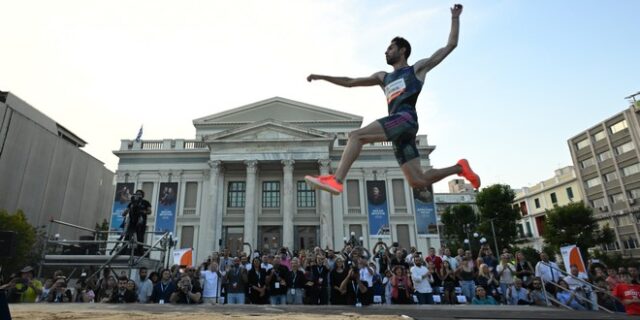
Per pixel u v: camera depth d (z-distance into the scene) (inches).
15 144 1316.4
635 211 1791.3
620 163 1884.8
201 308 169.6
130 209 500.1
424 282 419.8
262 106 1631.4
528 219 2544.3
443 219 2052.2
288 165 1325.0
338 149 1416.1
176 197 1354.6
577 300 406.3
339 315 139.8
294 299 401.1
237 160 1336.1
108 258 454.6
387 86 125.1
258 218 1362.0
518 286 418.0
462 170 123.3
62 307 166.1
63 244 526.0
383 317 133.3
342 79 136.9
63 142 1569.9
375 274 427.5
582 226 1605.6
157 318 123.4
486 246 513.7
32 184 1391.5
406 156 117.8
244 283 402.0
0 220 1038.4
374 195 1344.7
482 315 149.5
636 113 1803.6
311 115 1625.2
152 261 543.2
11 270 1014.4
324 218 1278.3
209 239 1254.9
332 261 479.2
